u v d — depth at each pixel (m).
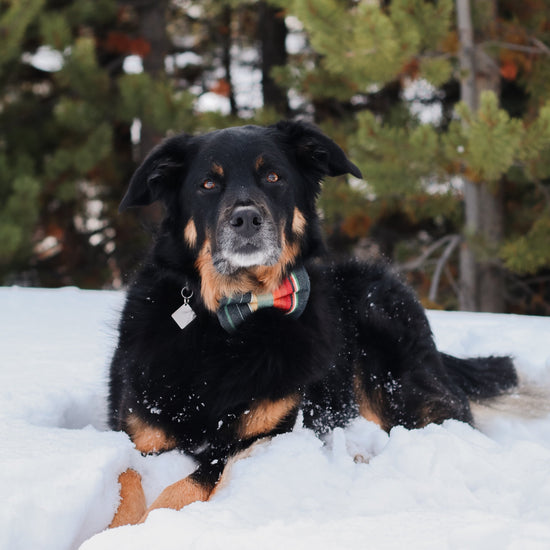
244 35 19.53
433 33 9.70
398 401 4.05
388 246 15.17
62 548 2.41
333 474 2.84
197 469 3.05
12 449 2.82
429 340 4.27
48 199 14.42
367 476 2.82
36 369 4.29
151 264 3.60
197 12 19.09
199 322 3.30
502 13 12.12
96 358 4.60
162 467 3.12
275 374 3.22
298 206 3.60
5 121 14.06
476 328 5.87
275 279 3.40
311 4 9.49
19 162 13.13
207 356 3.23
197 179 3.41
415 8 9.58
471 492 2.68
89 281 15.40
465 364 4.61
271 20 17.36
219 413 3.19
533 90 11.56
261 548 2.13
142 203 3.58
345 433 3.80
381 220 14.73
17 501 2.41
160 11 15.87
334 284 4.34
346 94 11.95
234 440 3.24
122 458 2.89
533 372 4.89
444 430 3.25
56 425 3.62
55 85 15.26
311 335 3.39
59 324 5.73
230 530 2.25
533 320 6.34
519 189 12.31
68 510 2.46
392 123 13.08
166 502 2.79
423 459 2.92
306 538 2.17
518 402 4.61
